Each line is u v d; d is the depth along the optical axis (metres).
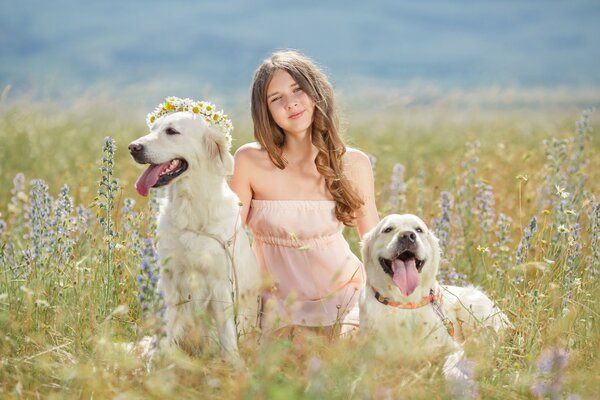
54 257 5.08
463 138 13.04
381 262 4.69
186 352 4.92
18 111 12.87
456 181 6.95
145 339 4.66
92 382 3.79
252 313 5.08
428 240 4.71
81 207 5.77
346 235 6.68
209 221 4.84
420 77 88.00
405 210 6.76
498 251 5.92
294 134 5.44
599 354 4.23
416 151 11.75
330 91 5.42
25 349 4.33
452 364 4.32
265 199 5.48
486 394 3.93
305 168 5.49
